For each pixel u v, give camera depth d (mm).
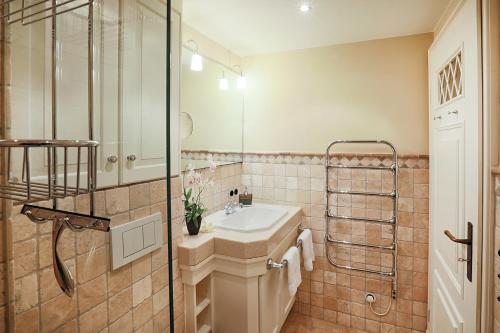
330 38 2195
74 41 641
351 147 2293
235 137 2520
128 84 605
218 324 1694
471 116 1241
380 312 2250
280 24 1952
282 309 2037
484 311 1150
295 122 2463
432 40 2068
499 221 1092
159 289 593
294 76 2455
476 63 1182
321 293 2422
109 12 638
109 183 624
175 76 878
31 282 710
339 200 2342
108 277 659
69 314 704
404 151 2154
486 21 1123
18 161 639
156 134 562
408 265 2170
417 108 2109
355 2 1668
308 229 2342
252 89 2602
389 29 2033
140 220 602
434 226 1905
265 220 2246
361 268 2299
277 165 2521
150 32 584
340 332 2270
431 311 1973
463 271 1346
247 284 1609
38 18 654
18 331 705
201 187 1958
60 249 649
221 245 1629
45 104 650
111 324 660
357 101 2270
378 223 2234
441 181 1723
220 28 2004
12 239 687
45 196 525
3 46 660
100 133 641
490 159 1123
